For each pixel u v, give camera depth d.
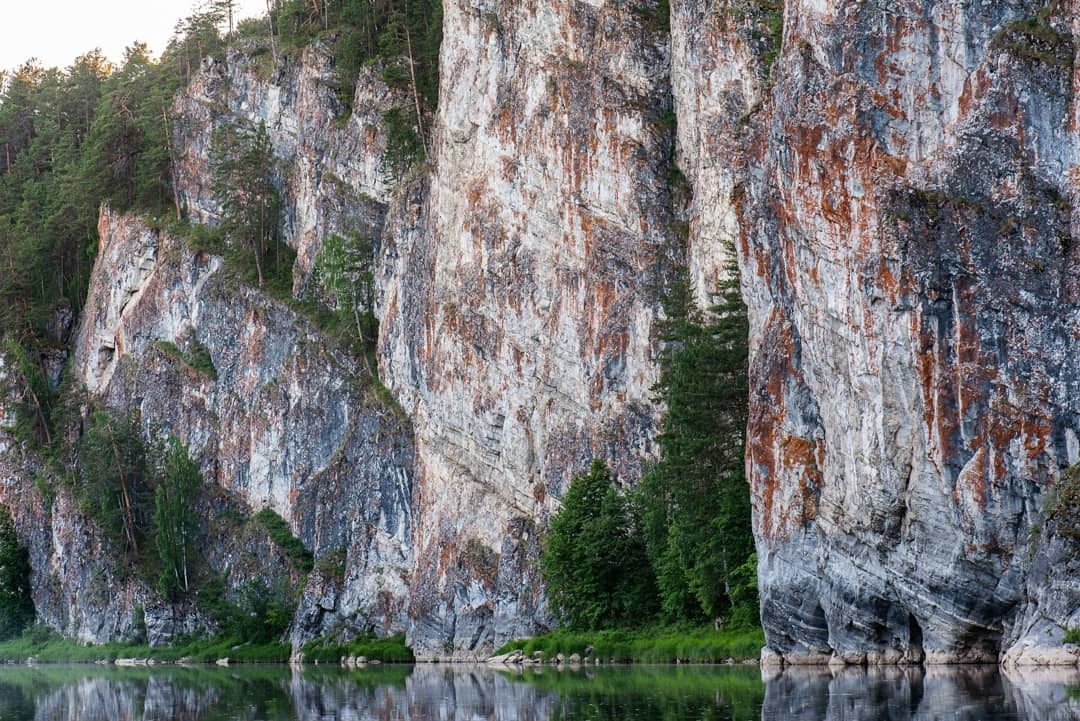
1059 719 36.78
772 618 63.34
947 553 52.78
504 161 100.75
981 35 53.81
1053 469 50.09
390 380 120.44
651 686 59.50
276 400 133.62
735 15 78.25
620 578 84.94
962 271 52.19
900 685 48.62
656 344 85.62
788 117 59.28
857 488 56.25
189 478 136.12
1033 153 51.91
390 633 110.88
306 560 125.50
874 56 56.03
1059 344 50.28
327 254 129.12
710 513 75.69
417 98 124.38
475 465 103.44
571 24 95.00
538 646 87.12
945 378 52.38
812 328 59.06
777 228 61.41
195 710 64.62
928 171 54.16
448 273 108.19
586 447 90.75
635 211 88.19
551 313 94.69
